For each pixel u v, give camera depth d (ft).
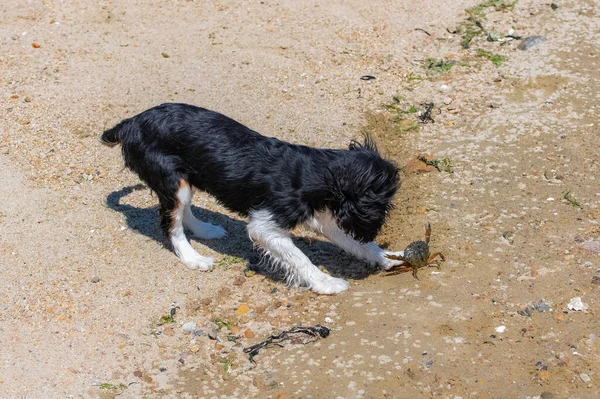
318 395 7.91
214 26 11.21
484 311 8.36
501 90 10.46
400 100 10.39
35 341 8.23
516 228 9.01
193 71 10.61
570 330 8.19
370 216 8.46
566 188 9.36
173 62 10.71
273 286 8.70
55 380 8.01
